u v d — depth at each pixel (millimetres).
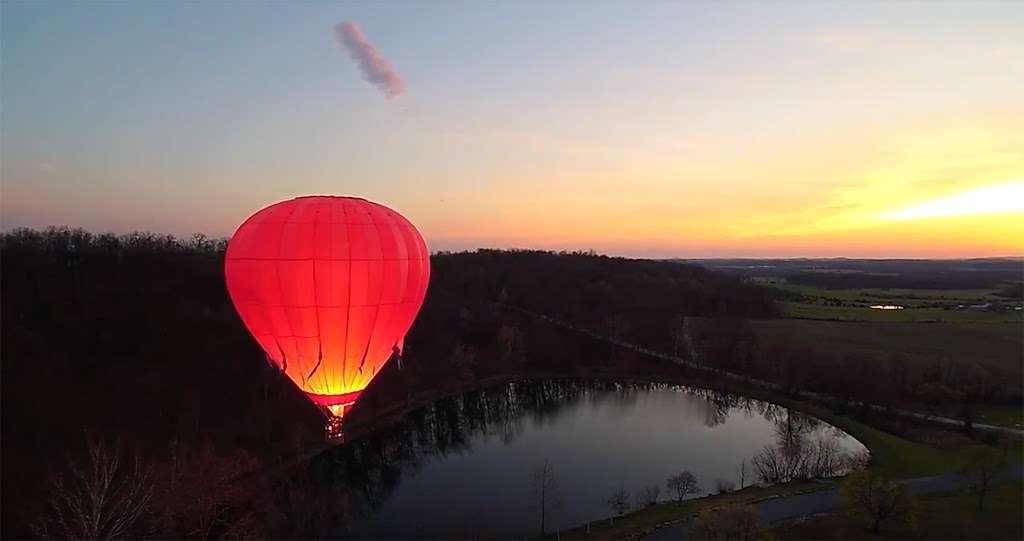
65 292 50188
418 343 70312
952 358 65000
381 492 37875
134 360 46250
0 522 27844
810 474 38219
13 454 32438
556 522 32406
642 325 85188
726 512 26234
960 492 33000
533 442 48938
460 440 50125
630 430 52312
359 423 50688
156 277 57938
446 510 34562
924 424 48250
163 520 26203
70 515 27922
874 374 58094
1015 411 51750
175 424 41094
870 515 28703
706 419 55844
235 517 28906
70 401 39000
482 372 69938
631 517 32219
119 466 33781
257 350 52719
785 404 58125
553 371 73250
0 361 38938
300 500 32656
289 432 44938
